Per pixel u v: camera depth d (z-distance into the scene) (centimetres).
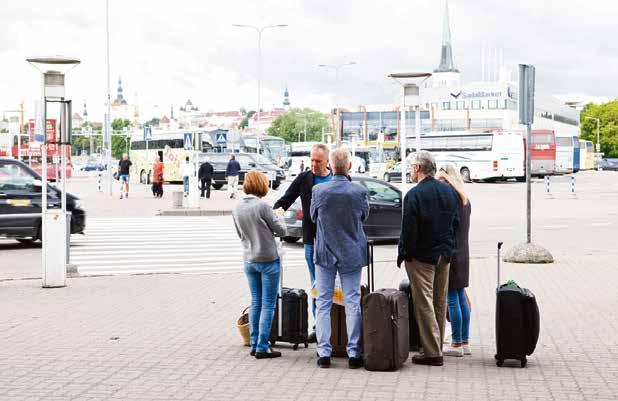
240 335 1056
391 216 2358
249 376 834
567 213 3506
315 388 784
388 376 838
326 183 877
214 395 756
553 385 796
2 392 766
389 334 859
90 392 766
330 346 881
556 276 1611
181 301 1338
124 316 1195
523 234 2603
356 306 877
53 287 1492
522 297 876
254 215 907
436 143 7375
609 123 17050
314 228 959
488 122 14400
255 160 6031
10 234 2119
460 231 928
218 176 6016
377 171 8019
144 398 746
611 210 3684
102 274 1723
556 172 8925
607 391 772
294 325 973
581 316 1180
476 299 1344
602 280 1552
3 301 1333
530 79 1752
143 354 938
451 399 741
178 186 6650
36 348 969
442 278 901
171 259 2009
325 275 880
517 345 874
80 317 1184
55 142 1497
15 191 2128
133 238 2503
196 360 908
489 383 805
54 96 1470
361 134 13688
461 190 928
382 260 1936
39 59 1441
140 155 7912
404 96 1786
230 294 1418
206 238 2514
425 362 895
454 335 941
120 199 4472
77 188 5994
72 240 2439
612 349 966
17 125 8181
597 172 10712
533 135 7550
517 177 7238
